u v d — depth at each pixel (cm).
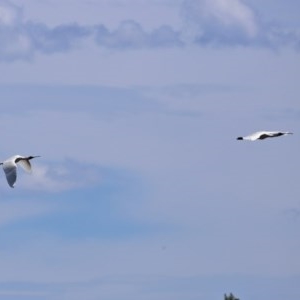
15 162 8938
